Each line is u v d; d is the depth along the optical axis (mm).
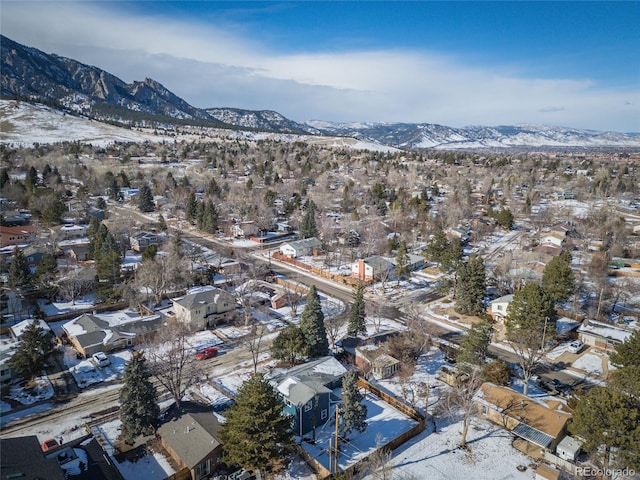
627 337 50875
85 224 97250
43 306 60031
